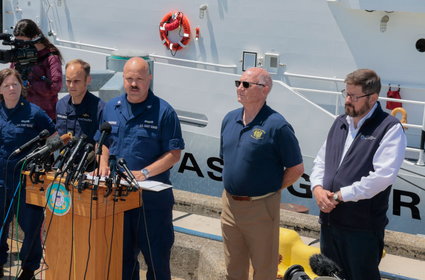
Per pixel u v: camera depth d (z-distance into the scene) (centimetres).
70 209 413
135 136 450
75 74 528
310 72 914
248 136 430
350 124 437
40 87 634
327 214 442
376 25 860
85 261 416
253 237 440
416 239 580
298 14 904
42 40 633
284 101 889
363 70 417
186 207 679
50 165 428
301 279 315
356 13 866
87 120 543
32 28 623
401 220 816
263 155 428
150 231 453
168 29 993
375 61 871
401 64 858
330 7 880
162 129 450
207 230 619
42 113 517
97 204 401
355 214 427
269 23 927
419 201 799
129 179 402
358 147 425
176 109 986
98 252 412
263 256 442
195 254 564
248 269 466
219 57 977
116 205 414
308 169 873
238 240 453
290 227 624
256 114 432
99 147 401
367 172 423
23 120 508
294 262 535
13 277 536
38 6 1134
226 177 444
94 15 1086
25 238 511
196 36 986
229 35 962
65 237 421
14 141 506
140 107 450
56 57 641
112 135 457
